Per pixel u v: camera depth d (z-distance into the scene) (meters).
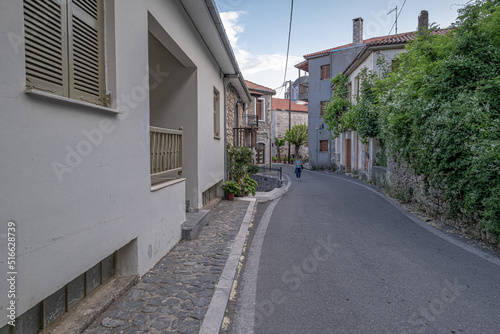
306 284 3.84
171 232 5.01
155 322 2.84
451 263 4.47
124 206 3.42
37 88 2.28
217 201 9.23
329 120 22.61
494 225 4.84
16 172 1.98
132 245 3.74
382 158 14.76
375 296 3.49
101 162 2.97
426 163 7.09
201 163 7.18
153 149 4.36
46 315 2.56
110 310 3.04
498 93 5.91
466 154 5.82
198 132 6.88
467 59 6.42
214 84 8.79
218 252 4.86
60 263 2.40
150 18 4.42
